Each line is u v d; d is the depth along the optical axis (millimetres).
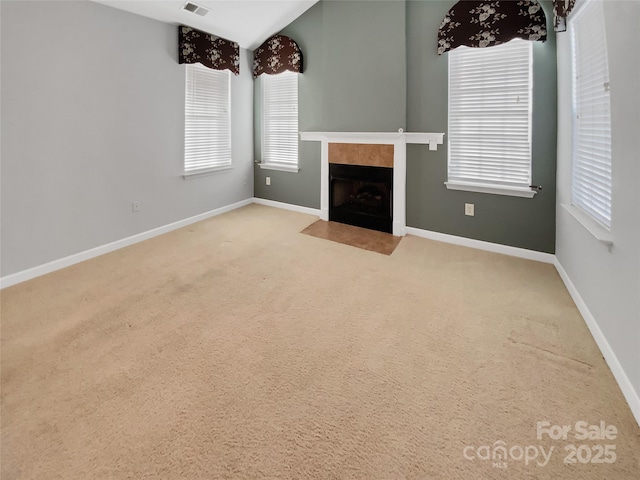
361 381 1801
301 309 2523
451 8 3496
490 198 3631
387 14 3926
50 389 1722
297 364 1931
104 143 3502
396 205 4180
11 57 2744
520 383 1776
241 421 1547
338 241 4020
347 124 4441
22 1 2771
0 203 2781
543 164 3281
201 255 3572
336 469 1328
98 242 3545
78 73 3211
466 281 2992
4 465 1329
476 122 3586
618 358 1778
